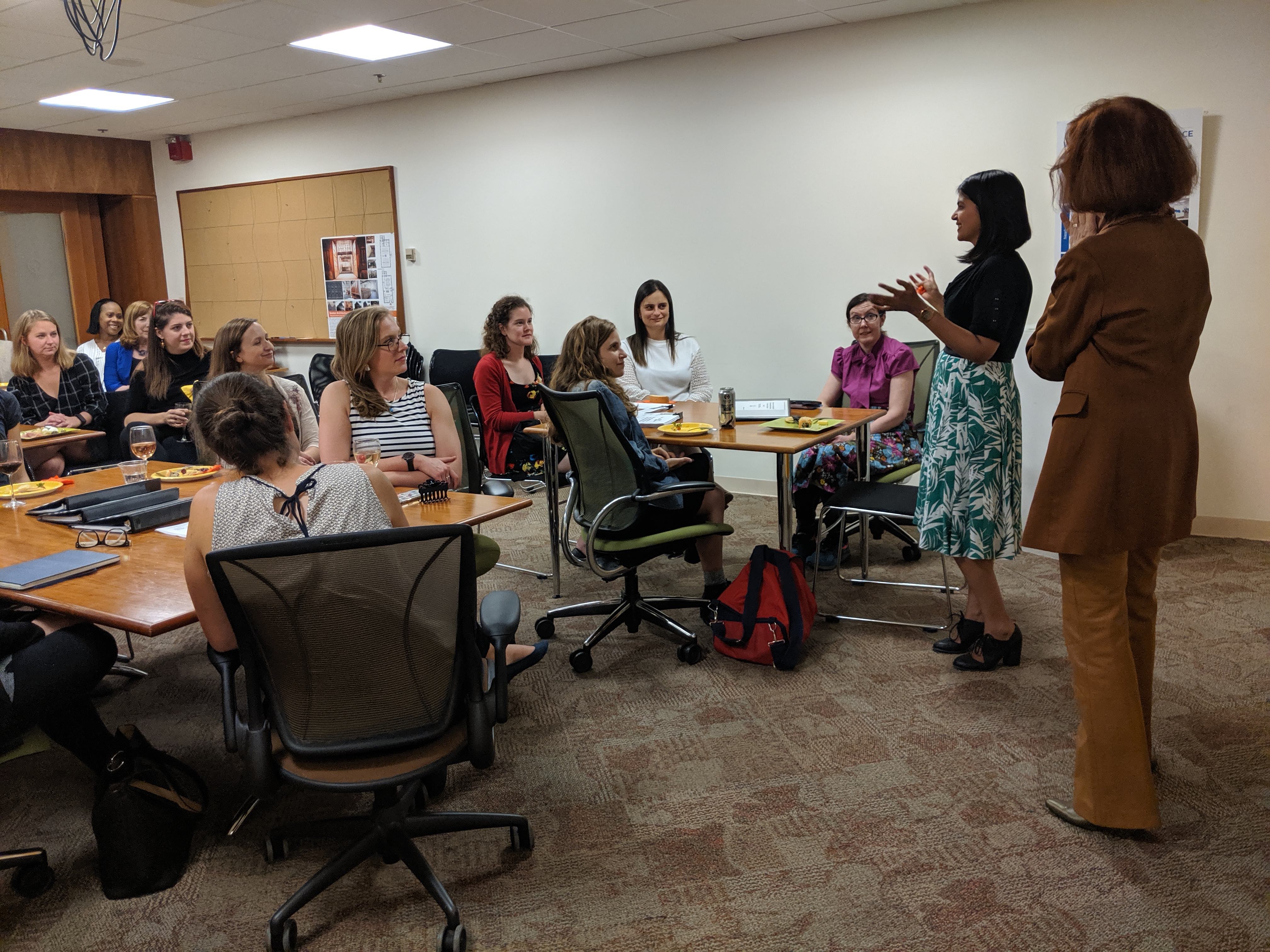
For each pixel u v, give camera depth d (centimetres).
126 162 738
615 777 229
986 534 264
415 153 623
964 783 221
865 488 332
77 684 192
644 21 442
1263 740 234
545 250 584
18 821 219
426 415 297
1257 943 164
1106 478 178
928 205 452
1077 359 182
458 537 156
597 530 285
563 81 553
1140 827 189
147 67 505
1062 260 180
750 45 487
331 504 170
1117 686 187
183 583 192
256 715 164
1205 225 391
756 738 247
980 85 429
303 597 152
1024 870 187
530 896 185
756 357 519
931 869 189
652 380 427
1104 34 397
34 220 725
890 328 473
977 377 258
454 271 625
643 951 169
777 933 172
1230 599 333
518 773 232
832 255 484
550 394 275
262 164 695
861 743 242
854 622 327
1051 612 332
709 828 207
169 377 420
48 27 422
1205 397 402
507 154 585
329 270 681
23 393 461
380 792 187
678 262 535
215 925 180
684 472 360
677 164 524
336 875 178
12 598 188
